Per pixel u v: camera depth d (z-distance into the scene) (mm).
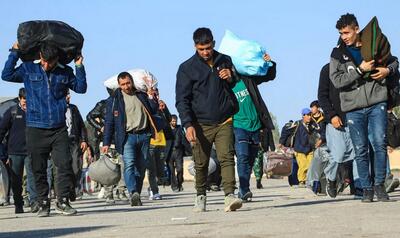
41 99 17484
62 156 17688
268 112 19109
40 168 17797
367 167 16922
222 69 15555
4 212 22766
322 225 11422
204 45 15391
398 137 21875
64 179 17969
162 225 12812
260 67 18797
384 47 16203
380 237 9797
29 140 17594
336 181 21312
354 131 16859
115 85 26047
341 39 16609
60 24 17469
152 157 26688
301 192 28141
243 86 18922
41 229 13570
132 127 21297
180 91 15578
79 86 17609
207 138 15844
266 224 11922
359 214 13320
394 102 16906
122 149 21406
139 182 21812
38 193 17969
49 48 17203
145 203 23906
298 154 35031
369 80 16625
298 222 12062
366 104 16672
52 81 17531
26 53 17344
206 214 15414
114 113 21500
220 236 10539
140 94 21609
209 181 34406
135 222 14148
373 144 16844
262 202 20047
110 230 12352
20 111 21734
